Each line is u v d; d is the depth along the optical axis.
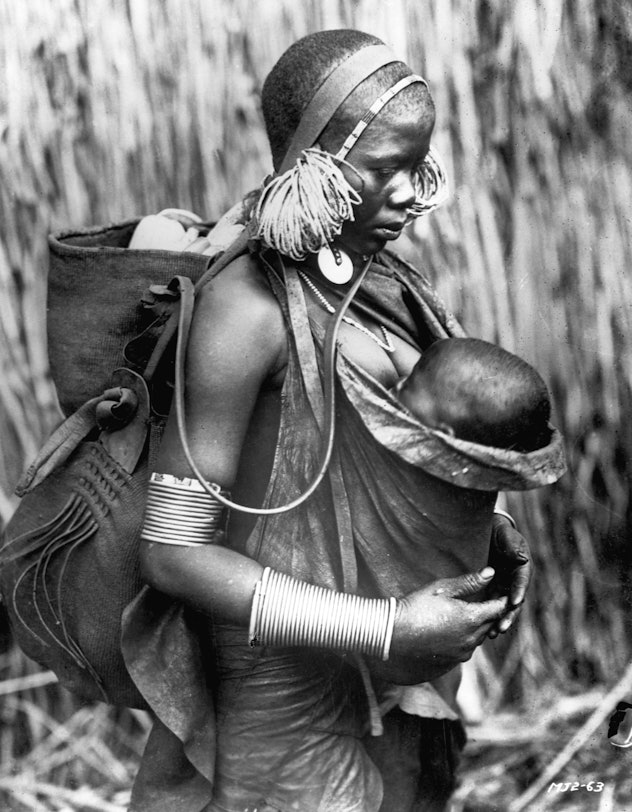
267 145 2.88
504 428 1.61
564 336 2.98
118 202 2.92
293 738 1.84
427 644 1.66
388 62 1.64
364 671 1.76
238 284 1.70
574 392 3.00
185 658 1.77
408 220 1.85
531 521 3.05
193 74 2.86
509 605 1.82
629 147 2.90
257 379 1.68
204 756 1.79
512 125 2.90
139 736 3.04
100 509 1.85
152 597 1.76
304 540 1.74
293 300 1.69
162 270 1.94
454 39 2.88
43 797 2.95
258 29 2.84
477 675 3.08
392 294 1.84
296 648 1.81
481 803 2.90
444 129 2.91
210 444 1.66
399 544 1.71
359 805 1.84
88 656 1.90
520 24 2.87
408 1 2.85
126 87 2.88
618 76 2.87
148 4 2.84
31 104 2.89
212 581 1.65
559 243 2.94
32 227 2.93
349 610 1.64
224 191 2.90
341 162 1.62
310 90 1.64
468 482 1.60
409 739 2.04
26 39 2.86
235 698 1.84
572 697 3.06
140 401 1.84
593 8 2.85
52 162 2.90
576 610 3.07
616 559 3.05
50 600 1.90
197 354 1.66
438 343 1.66
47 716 3.04
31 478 1.87
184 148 2.89
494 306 2.97
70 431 1.88
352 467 1.70
